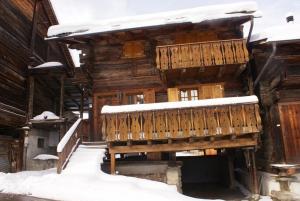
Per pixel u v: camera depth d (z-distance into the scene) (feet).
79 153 44.50
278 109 43.21
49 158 55.98
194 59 43.19
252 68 48.65
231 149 53.67
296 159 41.78
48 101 67.26
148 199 31.89
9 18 53.26
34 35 61.62
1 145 50.57
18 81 55.42
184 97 47.93
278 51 43.16
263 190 44.62
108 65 51.75
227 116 39.55
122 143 42.09
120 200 31.17
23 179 40.32
